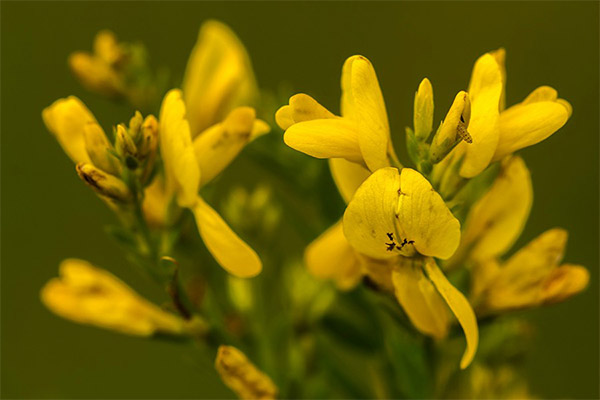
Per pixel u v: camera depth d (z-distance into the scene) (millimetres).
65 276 176
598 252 268
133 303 174
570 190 275
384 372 178
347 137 144
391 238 147
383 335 179
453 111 144
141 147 156
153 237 162
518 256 159
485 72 147
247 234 189
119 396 286
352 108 147
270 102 191
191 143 154
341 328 180
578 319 260
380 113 145
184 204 157
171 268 160
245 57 186
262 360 180
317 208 186
